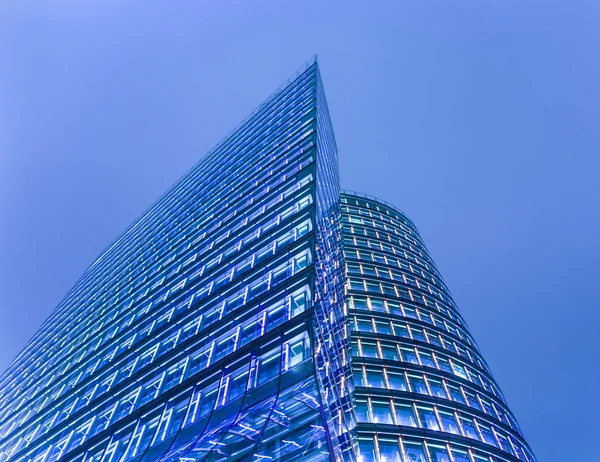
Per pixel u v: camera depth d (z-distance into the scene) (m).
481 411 35.78
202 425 23.62
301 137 52.75
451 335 45.09
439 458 28.88
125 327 50.09
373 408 31.22
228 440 19.62
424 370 36.97
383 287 48.62
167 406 29.23
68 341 63.41
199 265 47.78
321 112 62.00
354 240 59.00
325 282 31.05
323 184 44.53
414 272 55.06
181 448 22.33
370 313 42.72
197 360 31.62
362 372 34.56
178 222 69.94
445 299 53.84
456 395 36.03
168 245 64.19
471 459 30.00
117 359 43.66
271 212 42.75
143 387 34.59
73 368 51.59
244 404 22.31
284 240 35.88
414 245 64.75
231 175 66.19
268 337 26.34
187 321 38.62
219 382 26.81
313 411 18.08
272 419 19.19
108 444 30.77
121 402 35.25
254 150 65.75
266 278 33.25
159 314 45.34
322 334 25.36
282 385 21.44
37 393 53.41
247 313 31.05
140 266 67.00
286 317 26.78
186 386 29.41
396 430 29.64
